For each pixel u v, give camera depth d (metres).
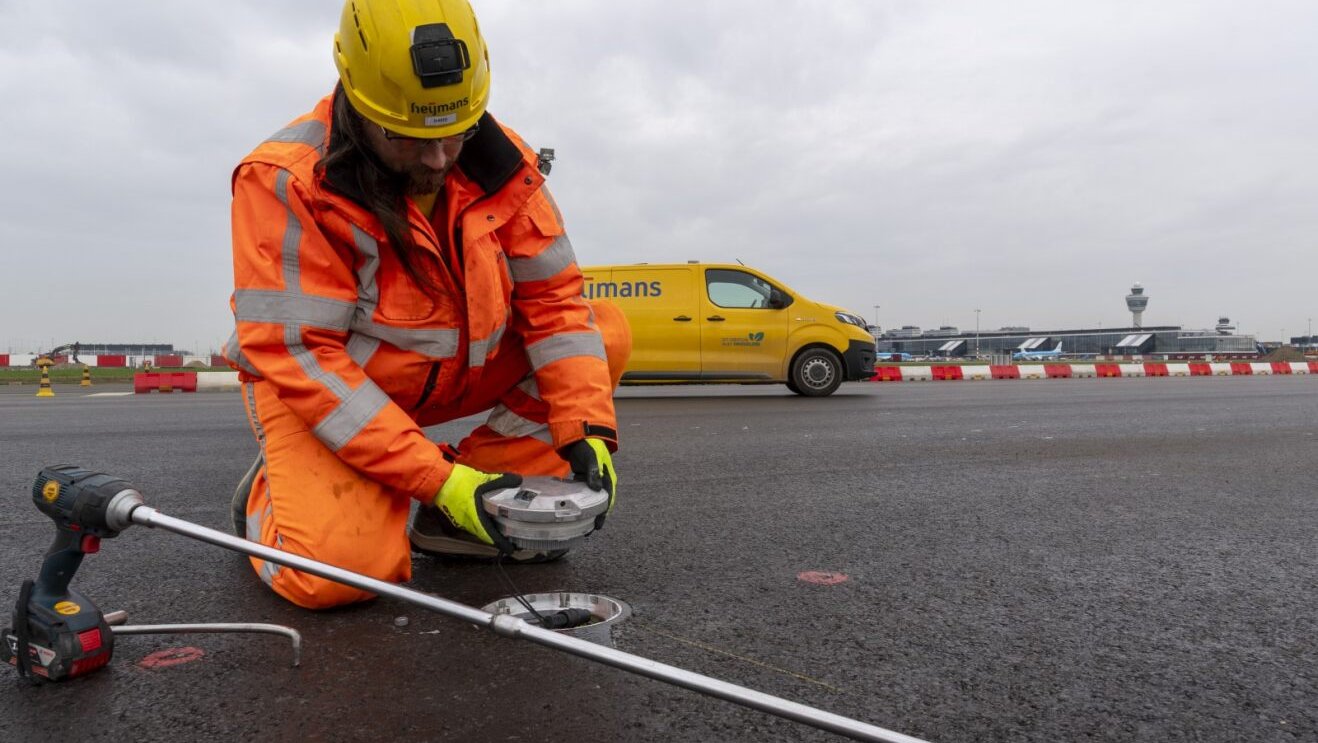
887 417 6.56
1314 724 1.34
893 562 2.26
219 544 1.38
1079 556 2.32
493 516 1.71
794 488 3.35
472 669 1.52
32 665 1.45
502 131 1.90
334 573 1.35
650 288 9.29
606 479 1.89
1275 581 2.10
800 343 9.39
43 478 1.47
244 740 1.25
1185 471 3.81
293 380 1.73
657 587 2.02
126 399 10.60
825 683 1.46
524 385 2.27
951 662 1.57
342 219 1.76
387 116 1.64
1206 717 1.36
